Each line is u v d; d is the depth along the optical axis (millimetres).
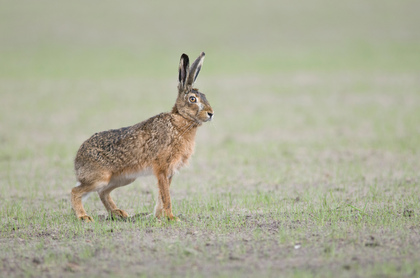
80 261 22531
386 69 117438
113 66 130000
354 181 39812
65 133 66312
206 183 41375
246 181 41750
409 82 101625
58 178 44094
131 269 21500
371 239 24016
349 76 111562
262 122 71625
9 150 56281
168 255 22938
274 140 59938
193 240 25047
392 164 45656
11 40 161375
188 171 46062
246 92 98000
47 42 160000
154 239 25312
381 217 28047
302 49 146500
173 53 145500
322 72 117875
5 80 112500
